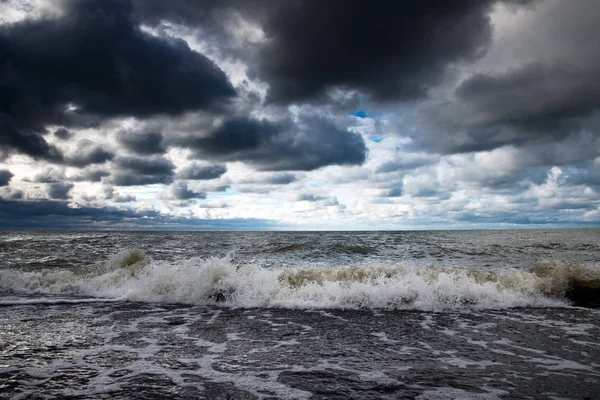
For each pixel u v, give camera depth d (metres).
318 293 7.62
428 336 5.20
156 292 8.01
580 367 3.97
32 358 4.22
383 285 7.73
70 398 3.15
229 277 8.20
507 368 3.94
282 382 3.53
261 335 5.23
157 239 32.41
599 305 7.24
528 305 7.24
